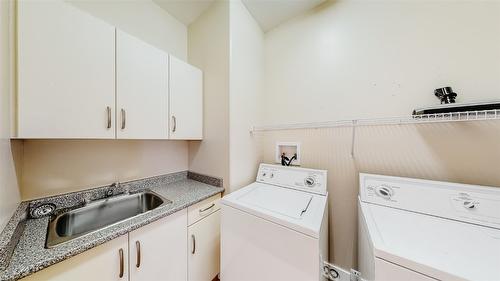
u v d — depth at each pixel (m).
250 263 1.05
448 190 0.95
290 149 1.75
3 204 0.70
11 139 0.80
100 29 0.98
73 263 0.71
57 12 0.84
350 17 1.43
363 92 1.37
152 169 1.59
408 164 1.20
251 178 1.75
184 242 1.18
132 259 0.90
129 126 1.11
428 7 1.13
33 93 0.77
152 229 0.99
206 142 1.67
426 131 1.14
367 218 0.91
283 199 1.26
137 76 1.15
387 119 1.18
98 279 0.78
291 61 1.75
